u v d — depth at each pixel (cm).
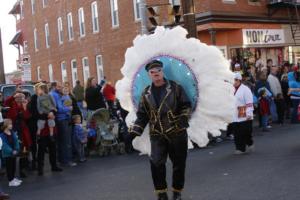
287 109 1841
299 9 2631
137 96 695
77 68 3375
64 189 909
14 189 954
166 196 664
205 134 674
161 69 647
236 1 2256
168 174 948
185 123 648
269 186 766
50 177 1060
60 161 1208
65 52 3528
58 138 1197
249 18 2289
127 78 700
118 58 2870
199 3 2169
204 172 924
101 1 2991
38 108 1099
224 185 797
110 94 1822
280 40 2508
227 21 2184
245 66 2217
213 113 668
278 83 1694
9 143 991
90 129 1341
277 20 2477
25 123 1110
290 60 2594
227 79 666
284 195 704
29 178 1066
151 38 680
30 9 4084
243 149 1109
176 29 671
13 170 998
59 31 3606
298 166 907
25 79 1784
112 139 1329
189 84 670
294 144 1190
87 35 3192
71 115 1233
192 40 664
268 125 1595
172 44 673
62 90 1218
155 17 1386
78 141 1248
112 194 817
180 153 657
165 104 648
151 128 657
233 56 2225
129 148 1339
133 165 1123
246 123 1100
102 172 1064
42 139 1093
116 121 1534
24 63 1784
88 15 3159
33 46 4091
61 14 3544
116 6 2859
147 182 893
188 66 669
